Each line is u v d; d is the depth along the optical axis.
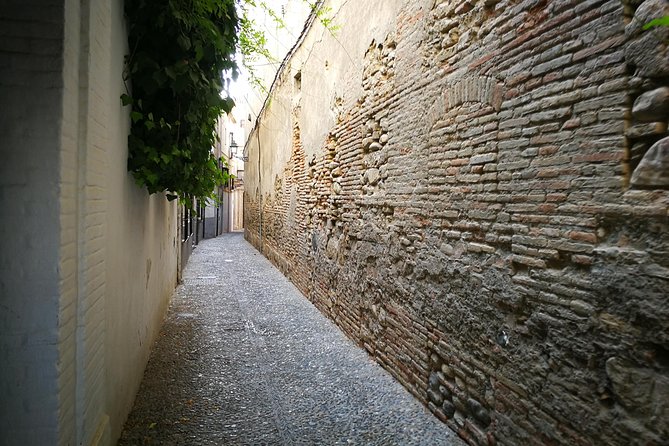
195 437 3.67
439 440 3.67
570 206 2.57
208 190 5.21
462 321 3.67
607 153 2.34
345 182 6.63
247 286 10.66
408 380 4.64
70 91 2.23
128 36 3.96
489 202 3.28
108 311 3.13
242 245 21.70
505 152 3.10
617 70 2.28
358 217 6.10
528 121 2.88
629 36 2.21
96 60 2.61
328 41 7.54
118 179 3.45
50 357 2.11
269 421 3.97
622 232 2.30
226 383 4.82
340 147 6.88
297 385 4.79
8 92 2.07
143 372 4.98
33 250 2.10
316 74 8.46
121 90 3.62
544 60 2.74
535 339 2.89
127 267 3.90
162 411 4.14
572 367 2.59
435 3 4.03
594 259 2.42
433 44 4.07
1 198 2.07
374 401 4.41
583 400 2.51
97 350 2.77
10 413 2.09
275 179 14.25
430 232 4.15
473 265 3.50
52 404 2.12
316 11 7.89
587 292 2.47
